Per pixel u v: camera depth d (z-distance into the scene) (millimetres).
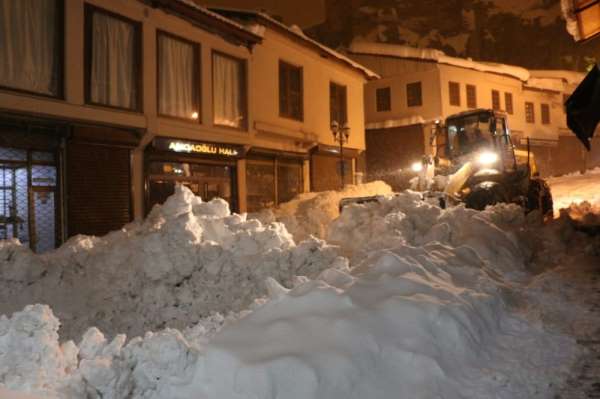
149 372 3184
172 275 6703
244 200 16453
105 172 11992
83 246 7898
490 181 12453
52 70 10891
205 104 14711
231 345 3439
